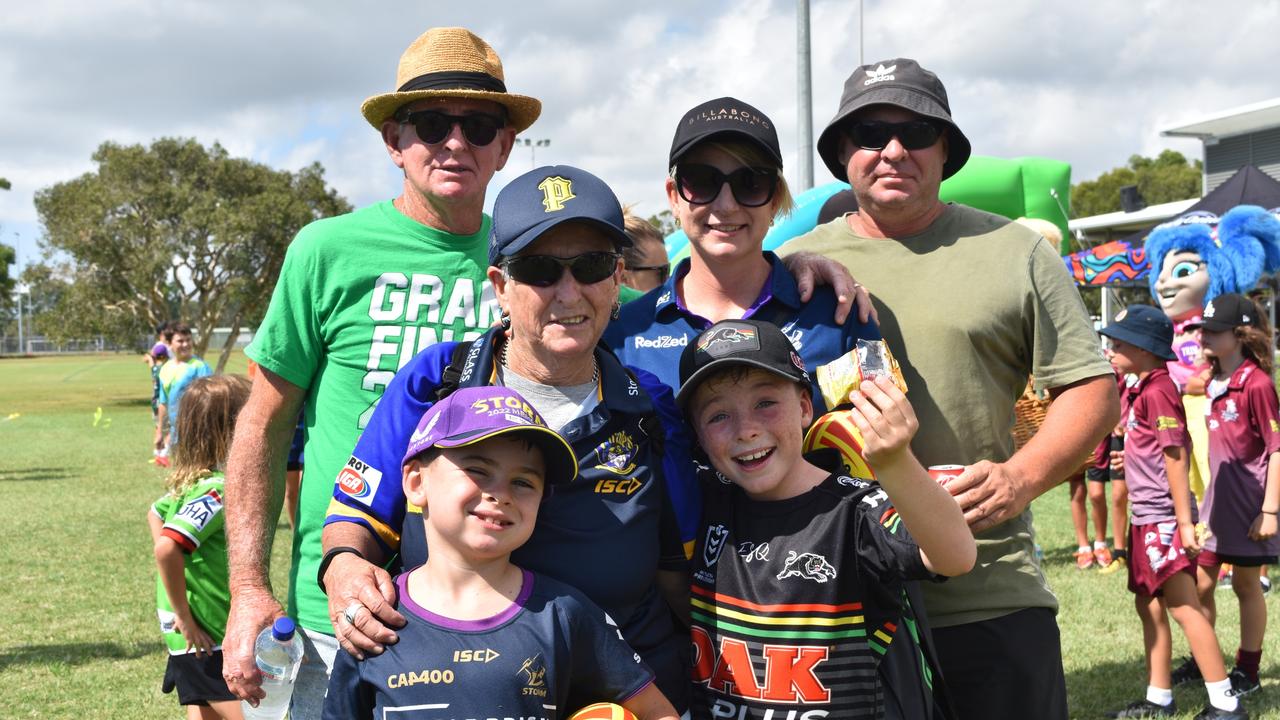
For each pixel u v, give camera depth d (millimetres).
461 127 2928
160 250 39750
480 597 2090
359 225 3012
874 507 2250
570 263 2221
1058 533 9930
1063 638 6527
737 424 2324
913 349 3035
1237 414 5555
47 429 25828
